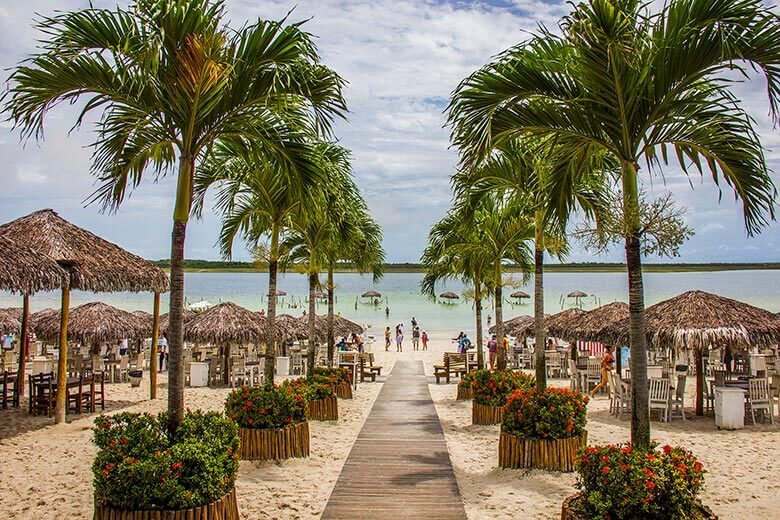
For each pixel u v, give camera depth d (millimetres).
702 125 5484
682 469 4668
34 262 9414
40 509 5938
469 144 5914
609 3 4742
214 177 9039
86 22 5078
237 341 16578
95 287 10727
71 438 9492
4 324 18312
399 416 11867
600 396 14781
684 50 5043
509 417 7379
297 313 58000
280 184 9391
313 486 6660
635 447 5145
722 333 10820
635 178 5477
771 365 17156
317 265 14398
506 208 12477
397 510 5836
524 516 5664
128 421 5410
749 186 5617
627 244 5285
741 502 6438
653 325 11648
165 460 4621
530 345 27078
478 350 16047
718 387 11117
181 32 5039
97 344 18078
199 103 5430
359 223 14203
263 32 5555
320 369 14297
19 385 13016
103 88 5441
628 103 5266
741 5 4738
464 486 6707
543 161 6938
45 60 5141
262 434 7695
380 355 28859
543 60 5652
